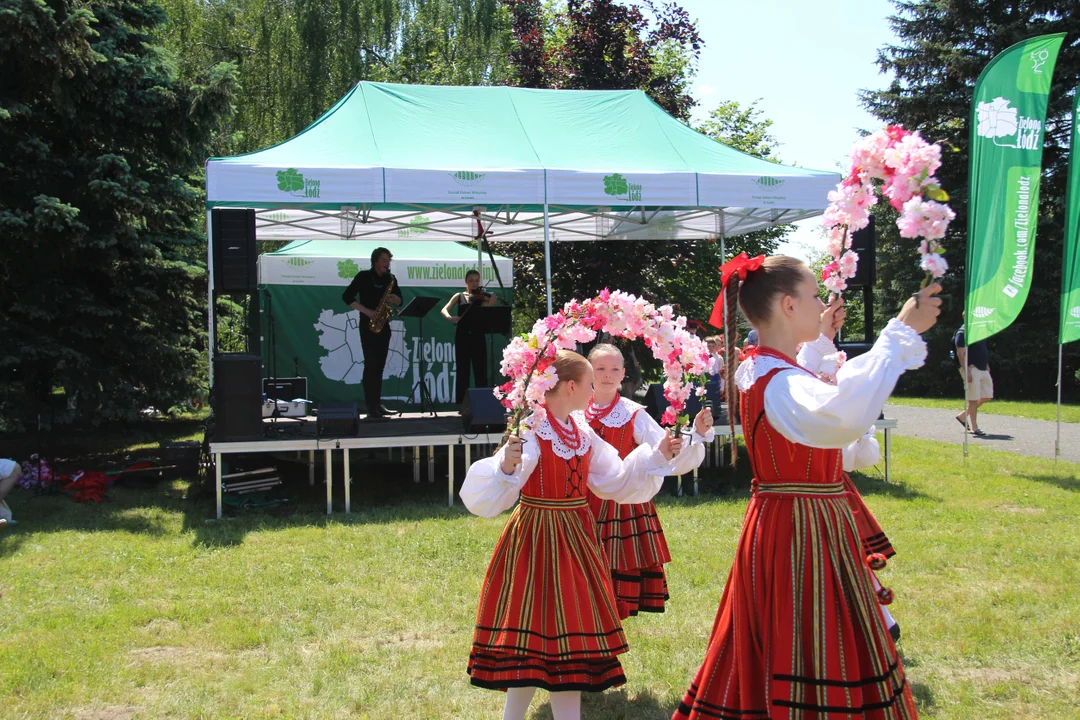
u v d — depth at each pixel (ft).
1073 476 28.25
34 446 36.40
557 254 56.13
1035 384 66.49
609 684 9.97
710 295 61.77
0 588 17.17
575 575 10.18
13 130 30.50
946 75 69.15
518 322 61.36
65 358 31.50
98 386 33.37
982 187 27.76
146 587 17.29
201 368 37.29
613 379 13.20
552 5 71.87
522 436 10.07
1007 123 27.09
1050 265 63.05
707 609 15.69
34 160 31.12
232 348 45.42
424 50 74.64
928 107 68.74
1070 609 15.37
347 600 16.42
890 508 23.68
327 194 25.02
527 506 10.54
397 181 25.48
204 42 66.39
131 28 34.32
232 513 24.38
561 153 28.63
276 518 23.71
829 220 8.06
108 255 32.04
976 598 16.06
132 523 22.98
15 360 30.40
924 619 14.94
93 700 12.07
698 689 8.16
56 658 13.46
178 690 12.42
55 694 12.18
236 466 29.45
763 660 7.66
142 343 33.91
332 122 29.30
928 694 12.05
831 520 7.65
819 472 7.70
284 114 68.18
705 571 17.98
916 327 7.00
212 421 28.04
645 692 12.29
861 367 6.96
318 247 42.39
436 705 11.87
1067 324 29.84
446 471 31.42
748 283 8.18
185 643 14.33
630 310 10.23
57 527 22.39
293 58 68.49
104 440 38.96
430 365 40.88
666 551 13.17
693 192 27.50
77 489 26.48
